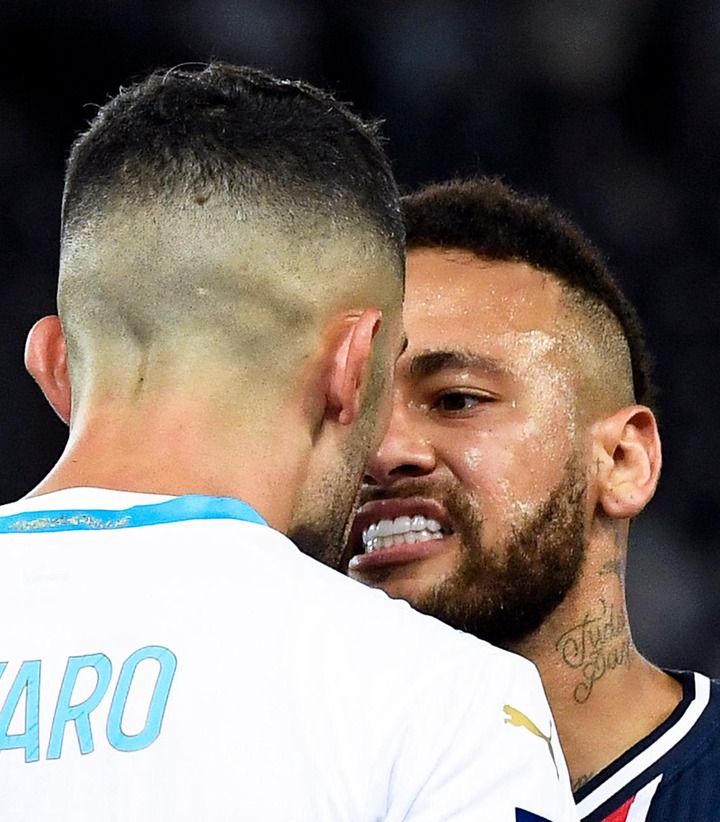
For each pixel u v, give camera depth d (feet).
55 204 86.12
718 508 81.71
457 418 21.09
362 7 89.86
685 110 91.66
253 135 15.25
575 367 21.45
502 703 13.35
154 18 88.38
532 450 20.97
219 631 13.23
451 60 90.22
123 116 15.64
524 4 91.61
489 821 12.62
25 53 87.56
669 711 21.83
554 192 89.30
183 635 13.23
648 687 21.99
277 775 12.57
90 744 12.78
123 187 15.11
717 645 75.51
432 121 89.30
